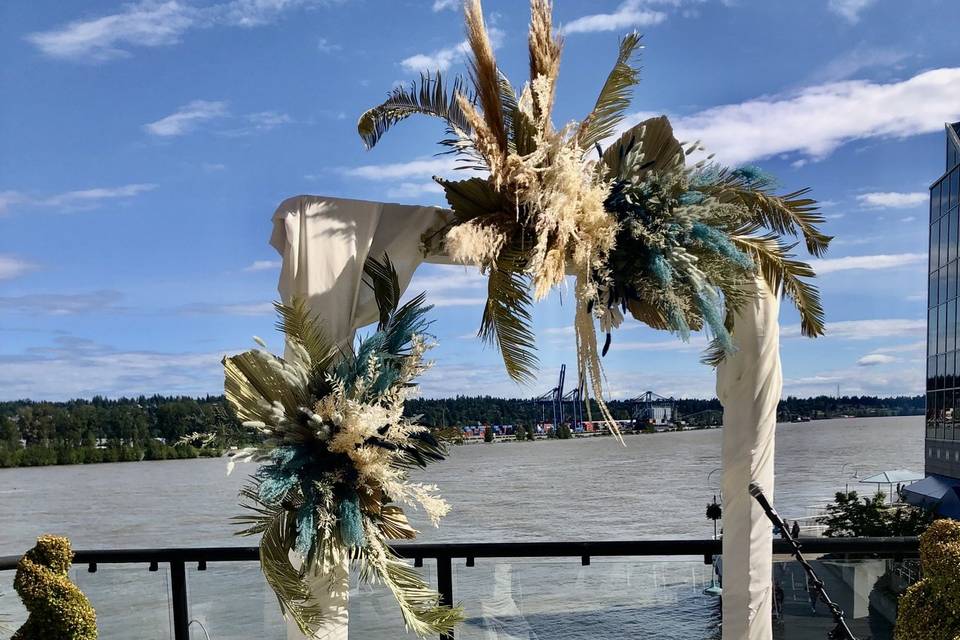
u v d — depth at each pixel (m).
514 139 3.27
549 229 3.12
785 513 33.19
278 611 3.81
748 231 3.54
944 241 40.47
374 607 3.72
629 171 3.34
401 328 3.28
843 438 130.62
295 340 3.17
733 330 3.55
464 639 3.72
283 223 3.43
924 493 33.22
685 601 3.73
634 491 84.81
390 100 3.30
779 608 3.76
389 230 3.46
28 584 3.04
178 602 3.80
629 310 3.58
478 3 3.27
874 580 3.76
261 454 2.99
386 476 3.07
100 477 87.19
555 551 3.74
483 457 116.12
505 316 3.35
